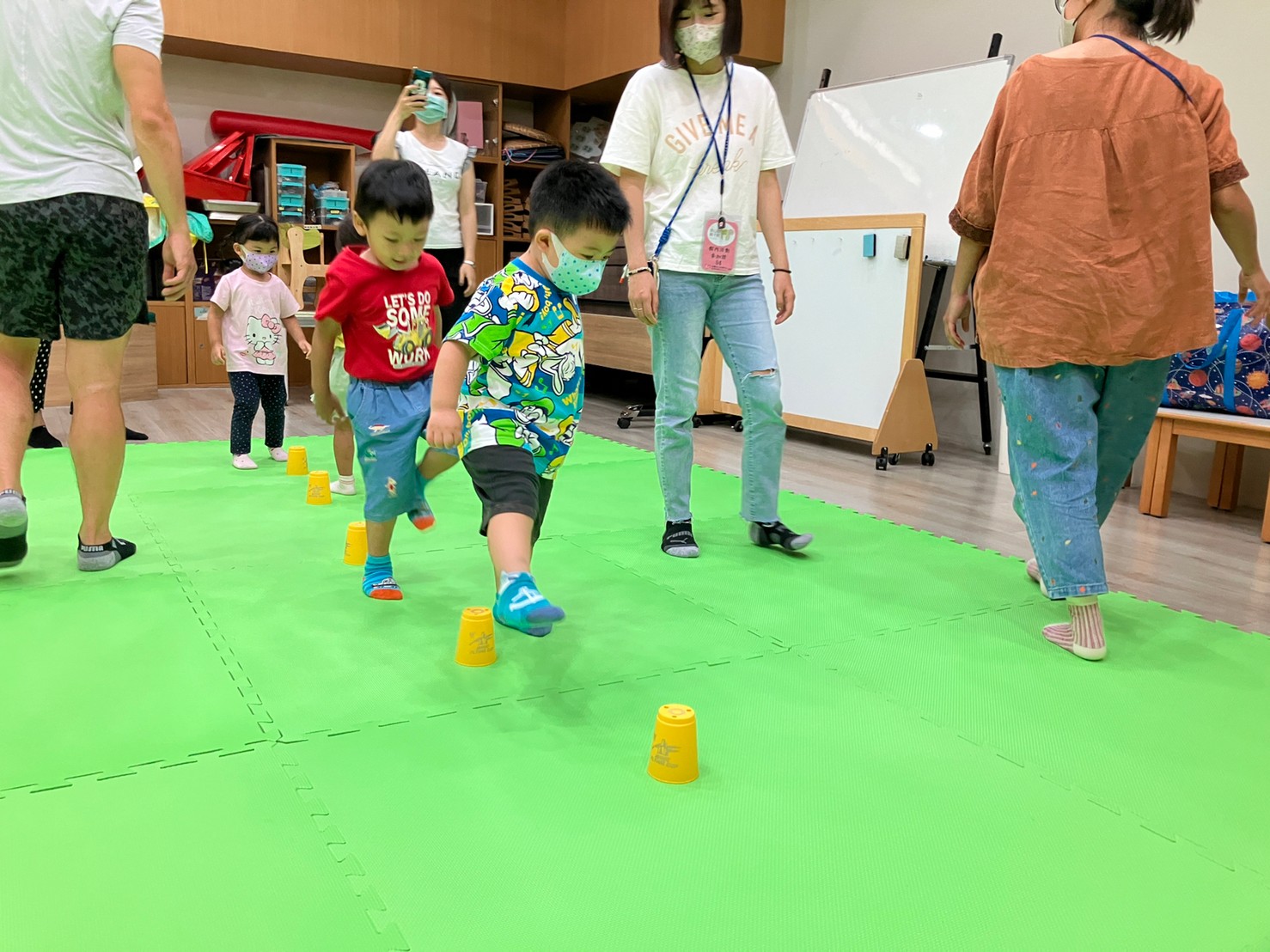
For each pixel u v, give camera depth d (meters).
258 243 3.68
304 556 2.55
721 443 4.71
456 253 3.96
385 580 2.24
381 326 2.12
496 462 1.75
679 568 2.55
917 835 1.33
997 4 4.60
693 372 2.66
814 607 2.28
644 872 1.22
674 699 1.74
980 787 1.47
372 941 1.07
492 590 2.32
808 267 4.65
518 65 6.70
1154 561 2.84
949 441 5.00
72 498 3.10
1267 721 1.74
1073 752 1.60
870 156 5.00
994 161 2.09
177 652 1.87
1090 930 1.14
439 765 1.47
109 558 2.38
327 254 6.53
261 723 1.59
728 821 1.34
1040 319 2.00
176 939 1.06
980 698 1.80
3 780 1.38
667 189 2.57
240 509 3.06
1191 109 1.92
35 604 2.11
